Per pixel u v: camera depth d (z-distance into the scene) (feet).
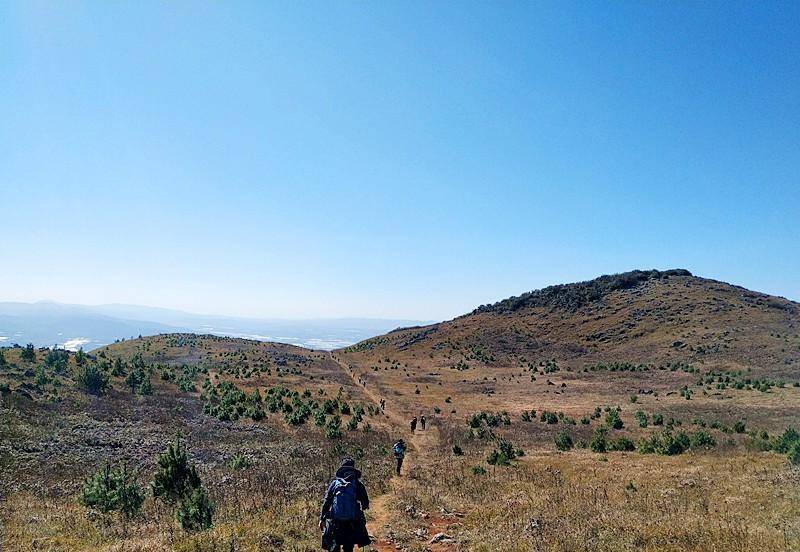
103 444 86.38
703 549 28.60
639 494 48.47
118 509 46.96
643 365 263.90
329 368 322.75
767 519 35.60
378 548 33.68
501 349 365.61
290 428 130.93
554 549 30.14
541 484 57.16
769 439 94.73
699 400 172.76
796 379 199.72
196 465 78.38
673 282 422.82
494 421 145.59
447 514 44.16
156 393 155.94
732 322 304.50
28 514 45.44
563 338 364.58
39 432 84.84
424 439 120.06
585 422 143.74
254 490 53.21
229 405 145.79
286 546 31.37
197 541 31.12
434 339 433.07
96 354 246.88
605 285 452.35
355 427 135.33
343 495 25.75
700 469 61.82
